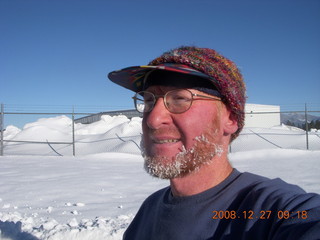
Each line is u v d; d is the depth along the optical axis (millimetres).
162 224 1130
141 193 5547
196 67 1050
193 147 1033
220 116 1089
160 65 1062
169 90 1072
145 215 1426
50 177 7414
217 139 1076
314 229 709
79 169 8961
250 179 1066
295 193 898
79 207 4449
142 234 1352
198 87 1055
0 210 4254
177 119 1042
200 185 1078
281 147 14352
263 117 23656
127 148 14148
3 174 7887
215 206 1007
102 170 8789
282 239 767
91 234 2992
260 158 11406
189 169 1056
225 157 1137
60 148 15609
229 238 904
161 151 1054
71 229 3090
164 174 1049
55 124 23438
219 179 1094
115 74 1272
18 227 3148
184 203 1065
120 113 30297
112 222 3453
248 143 14938
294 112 13273
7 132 21875
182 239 1021
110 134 17219
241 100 1119
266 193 914
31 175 7711
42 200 4941
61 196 5246
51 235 2982
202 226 997
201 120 1044
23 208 4391
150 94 1104
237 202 990
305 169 8195
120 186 6234
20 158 11922
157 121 1049
